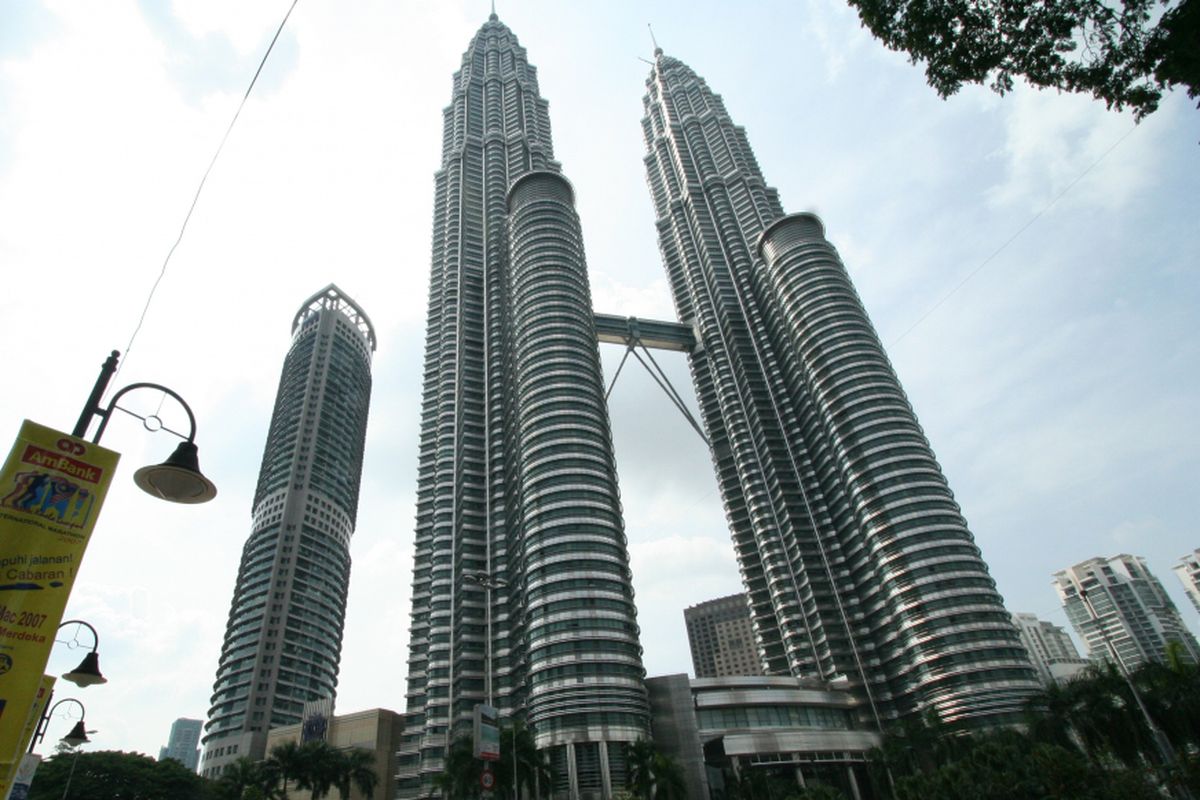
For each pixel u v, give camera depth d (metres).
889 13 17.88
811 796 81.25
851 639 143.75
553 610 111.06
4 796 10.76
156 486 15.01
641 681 107.62
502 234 191.62
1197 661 64.38
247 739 159.50
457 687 125.94
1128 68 15.71
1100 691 67.62
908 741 100.00
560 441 130.88
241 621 186.62
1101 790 53.75
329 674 193.62
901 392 154.38
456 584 138.12
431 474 163.88
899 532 134.75
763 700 116.31
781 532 168.88
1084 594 60.72
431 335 187.12
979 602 123.19
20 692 11.33
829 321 166.25
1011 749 69.12
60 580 12.25
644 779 79.62
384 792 131.25
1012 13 16.59
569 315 153.75
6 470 12.35
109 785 94.69
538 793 82.44
